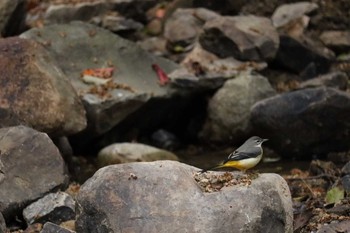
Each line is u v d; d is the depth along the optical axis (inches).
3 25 778.8
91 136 756.0
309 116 722.8
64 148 700.7
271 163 732.0
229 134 789.9
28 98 647.8
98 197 463.5
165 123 822.5
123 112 761.6
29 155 581.0
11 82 652.1
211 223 449.1
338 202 571.8
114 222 454.3
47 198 561.0
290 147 738.2
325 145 736.3
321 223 534.0
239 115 783.7
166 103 798.5
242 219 453.1
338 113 721.0
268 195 467.2
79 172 714.8
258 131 753.6
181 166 489.4
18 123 637.9
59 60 792.9
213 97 801.6
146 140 810.2
